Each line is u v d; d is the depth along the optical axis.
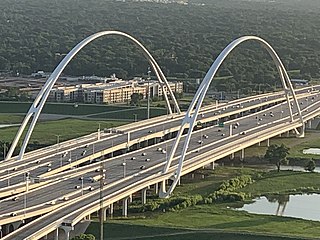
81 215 151.00
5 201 157.88
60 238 147.50
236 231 156.00
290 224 165.00
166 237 150.75
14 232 139.38
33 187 171.88
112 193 166.62
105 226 155.75
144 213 171.00
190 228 157.38
